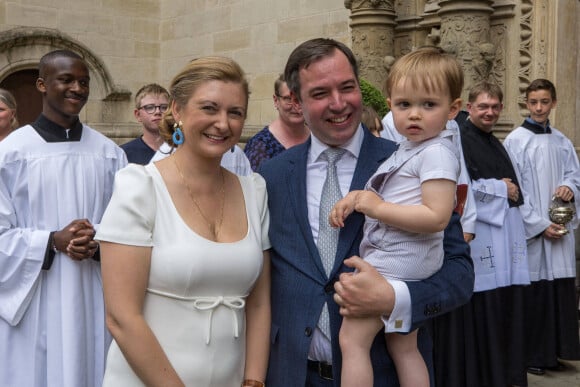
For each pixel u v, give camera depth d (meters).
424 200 2.19
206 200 2.19
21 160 3.30
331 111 2.29
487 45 6.24
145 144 4.92
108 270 2.05
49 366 3.25
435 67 2.23
